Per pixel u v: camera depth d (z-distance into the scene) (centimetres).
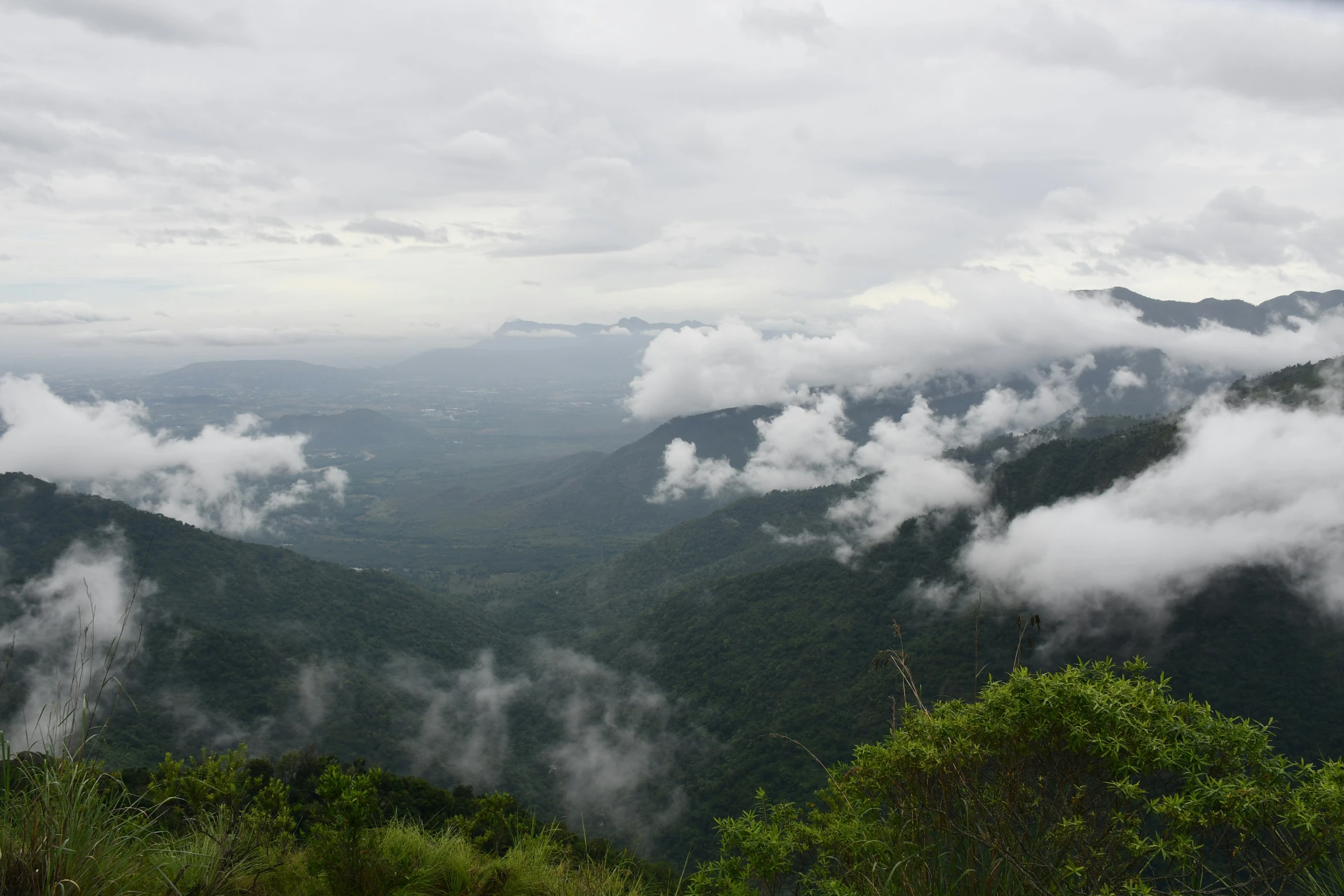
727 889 369
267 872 406
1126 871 276
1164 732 281
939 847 318
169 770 479
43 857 311
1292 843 260
